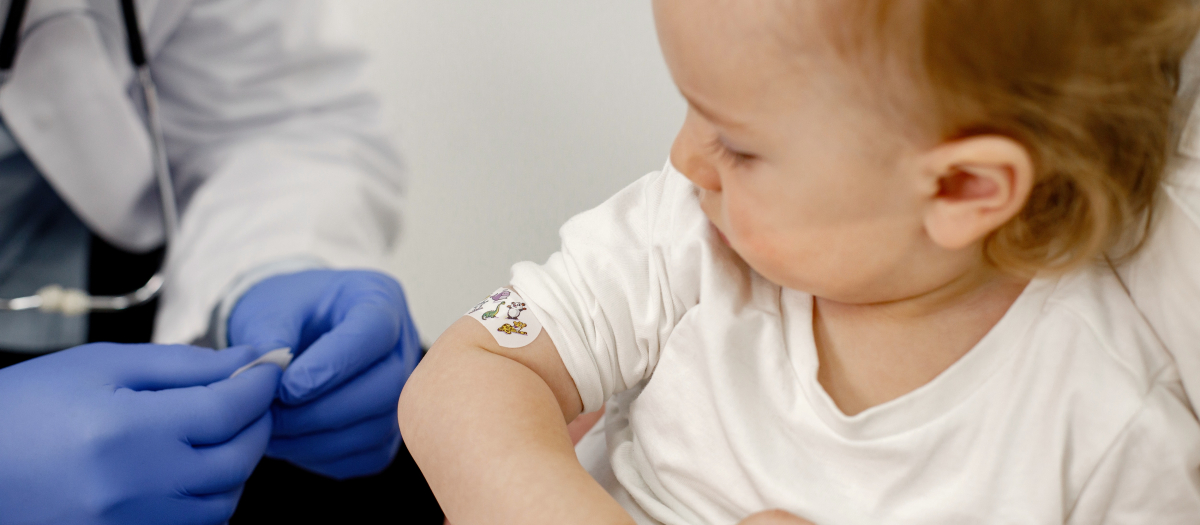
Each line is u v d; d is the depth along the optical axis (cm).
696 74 61
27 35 109
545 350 71
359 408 94
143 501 79
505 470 65
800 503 66
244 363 90
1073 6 58
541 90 118
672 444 70
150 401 81
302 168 121
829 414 67
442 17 121
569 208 123
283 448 95
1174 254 62
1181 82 63
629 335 72
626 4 108
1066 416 64
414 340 108
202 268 113
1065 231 63
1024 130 60
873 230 62
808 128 60
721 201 66
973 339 66
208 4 121
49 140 114
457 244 132
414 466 107
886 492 66
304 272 106
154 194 127
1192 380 63
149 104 114
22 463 78
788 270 65
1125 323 64
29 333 115
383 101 128
